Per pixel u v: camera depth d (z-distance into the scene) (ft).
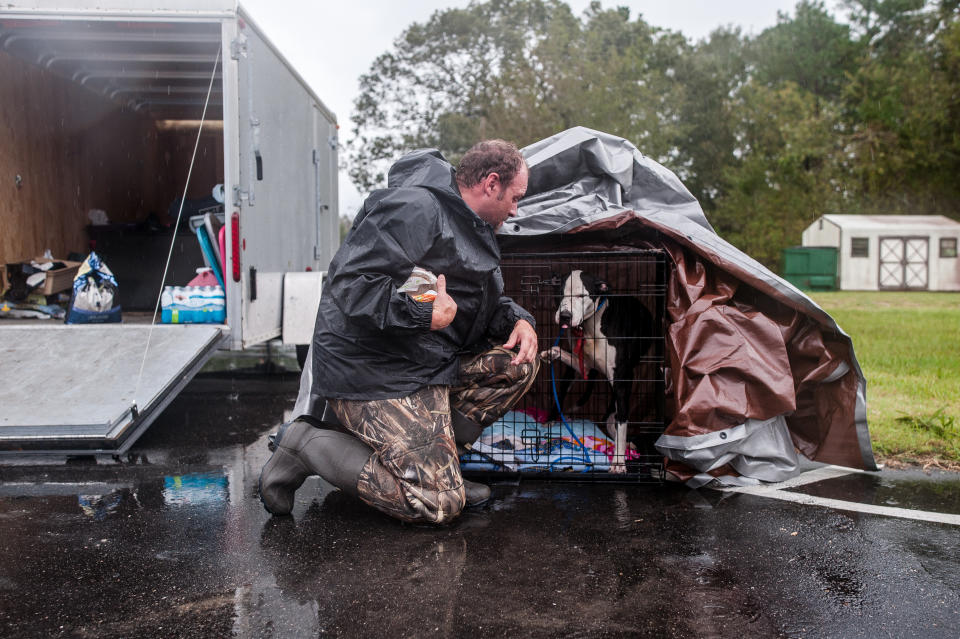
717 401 10.82
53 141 23.50
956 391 18.04
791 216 111.14
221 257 17.15
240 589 7.70
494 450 12.03
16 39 20.76
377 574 8.09
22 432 12.37
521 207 12.63
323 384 9.53
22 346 15.60
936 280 79.46
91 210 25.72
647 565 8.38
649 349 12.10
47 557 8.59
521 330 10.23
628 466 11.77
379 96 117.08
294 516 10.06
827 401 11.69
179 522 9.82
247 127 16.49
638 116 96.58
